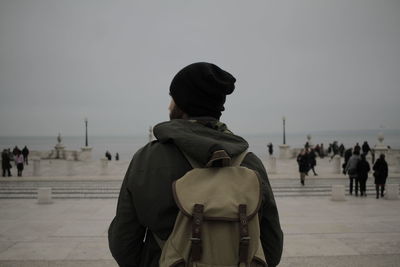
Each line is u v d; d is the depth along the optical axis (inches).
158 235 65.7
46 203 526.3
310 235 323.6
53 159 1588.3
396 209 465.1
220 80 73.5
